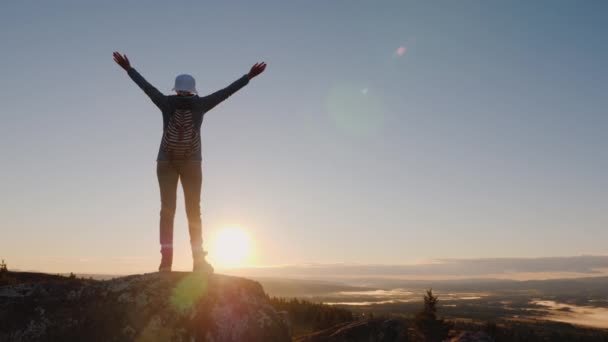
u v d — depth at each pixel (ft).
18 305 15.24
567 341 418.92
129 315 15.28
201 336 15.85
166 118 18.83
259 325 17.53
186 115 18.56
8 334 14.60
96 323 15.01
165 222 18.93
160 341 15.10
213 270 19.44
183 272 17.48
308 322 236.63
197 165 19.13
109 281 16.43
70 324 14.92
